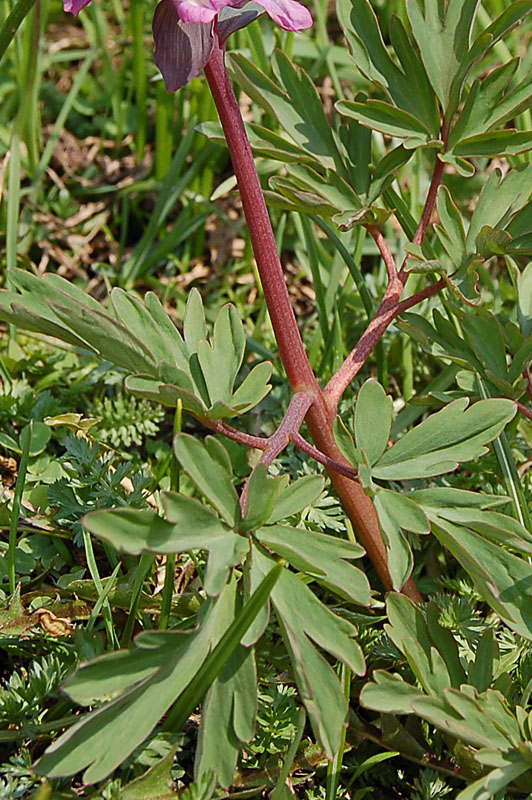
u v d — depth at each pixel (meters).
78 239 0.45
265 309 0.41
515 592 0.30
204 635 0.29
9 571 0.33
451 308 0.34
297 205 0.34
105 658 0.29
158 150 0.46
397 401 0.40
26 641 0.33
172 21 0.30
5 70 0.49
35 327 0.31
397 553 0.30
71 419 0.35
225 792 0.30
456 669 0.31
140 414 0.38
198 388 0.31
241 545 0.29
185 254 0.45
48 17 0.55
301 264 0.44
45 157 0.46
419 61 0.34
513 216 0.33
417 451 0.31
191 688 0.30
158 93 0.45
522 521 0.34
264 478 0.29
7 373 0.38
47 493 0.35
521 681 0.32
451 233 0.34
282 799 0.30
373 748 0.32
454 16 0.33
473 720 0.29
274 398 0.38
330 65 0.45
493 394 0.34
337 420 0.31
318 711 0.29
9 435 0.37
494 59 0.49
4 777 0.30
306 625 0.29
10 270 0.31
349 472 0.31
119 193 0.47
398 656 0.32
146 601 0.33
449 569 0.36
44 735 0.31
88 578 0.34
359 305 0.42
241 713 0.29
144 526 0.28
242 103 0.50
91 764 0.29
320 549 0.29
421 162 0.48
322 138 0.34
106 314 0.30
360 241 0.40
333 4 0.58
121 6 0.58
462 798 0.29
